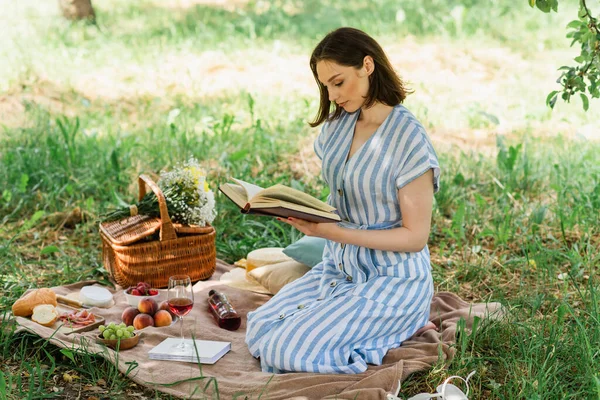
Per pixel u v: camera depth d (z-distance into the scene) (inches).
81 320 172.6
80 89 391.5
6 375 151.1
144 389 148.5
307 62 457.1
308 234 148.3
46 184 269.9
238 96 389.1
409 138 149.6
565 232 236.2
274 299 165.5
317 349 150.6
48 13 544.7
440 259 224.4
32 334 161.0
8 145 299.6
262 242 234.2
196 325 175.2
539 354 158.1
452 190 265.7
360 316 152.0
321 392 142.6
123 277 195.8
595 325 168.9
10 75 391.2
